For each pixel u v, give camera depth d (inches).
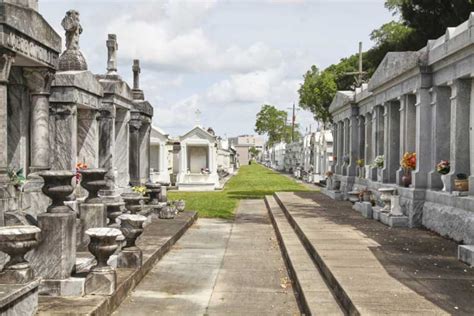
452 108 468.1
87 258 327.3
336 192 893.8
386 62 622.5
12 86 393.7
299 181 2004.2
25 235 229.1
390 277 291.7
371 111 788.0
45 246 274.2
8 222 293.7
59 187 278.7
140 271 353.1
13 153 396.2
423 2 912.9
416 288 266.8
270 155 4717.0
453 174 460.4
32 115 393.4
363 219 582.6
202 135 1526.8
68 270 280.7
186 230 615.2
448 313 222.4
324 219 584.1
